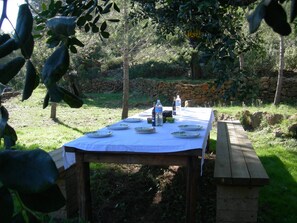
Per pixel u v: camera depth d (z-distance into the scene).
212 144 6.51
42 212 0.42
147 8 2.90
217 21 1.93
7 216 0.40
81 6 1.40
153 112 4.08
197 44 2.12
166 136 3.30
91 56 13.66
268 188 4.13
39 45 4.48
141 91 14.89
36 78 0.58
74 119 9.51
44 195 0.42
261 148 5.94
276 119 7.10
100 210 3.59
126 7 7.16
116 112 10.76
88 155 3.08
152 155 2.98
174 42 7.63
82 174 3.11
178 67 15.71
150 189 4.16
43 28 1.11
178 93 11.86
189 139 3.14
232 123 6.03
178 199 3.87
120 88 16.00
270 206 3.63
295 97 10.34
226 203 2.99
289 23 0.57
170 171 4.84
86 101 13.45
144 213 3.56
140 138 3.21
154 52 10.41
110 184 4.32
